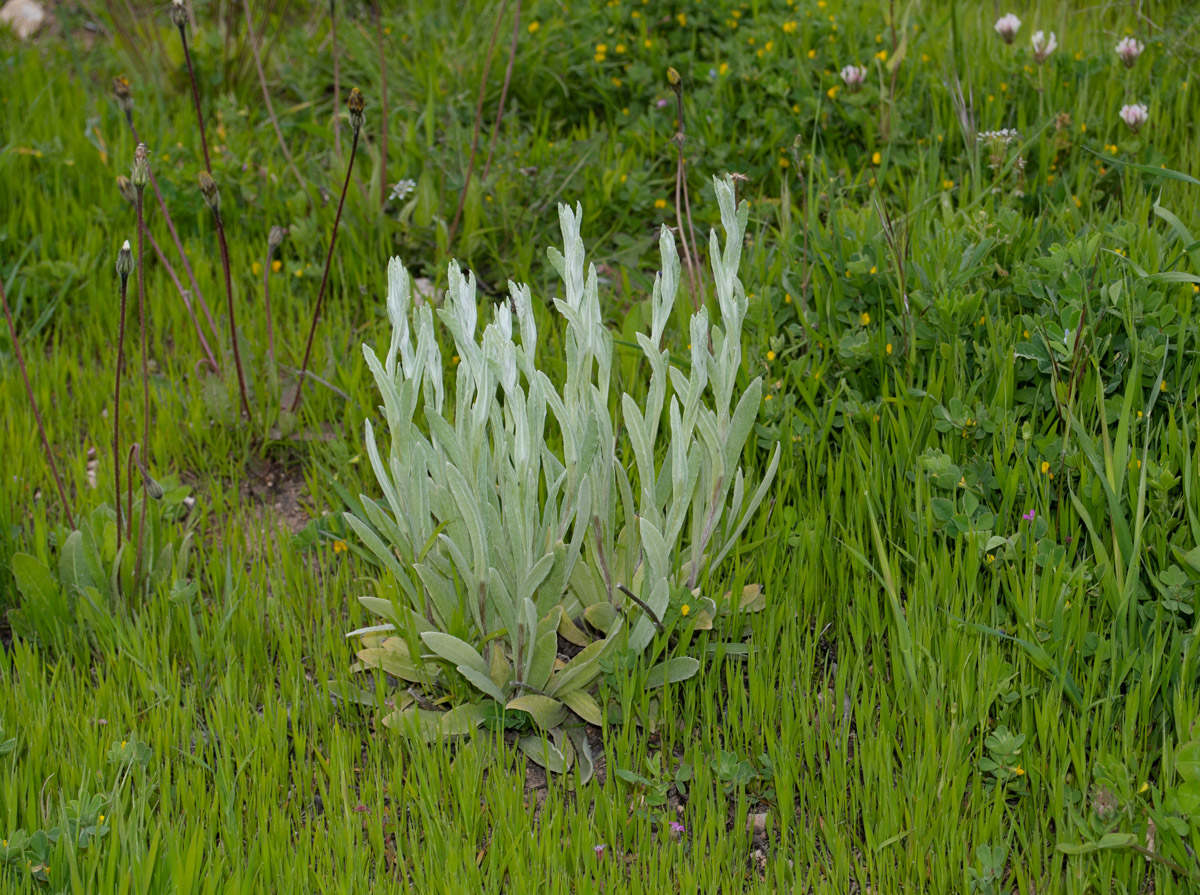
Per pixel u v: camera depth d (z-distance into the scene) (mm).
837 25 4746
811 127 4375
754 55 4648
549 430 3398
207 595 3148
